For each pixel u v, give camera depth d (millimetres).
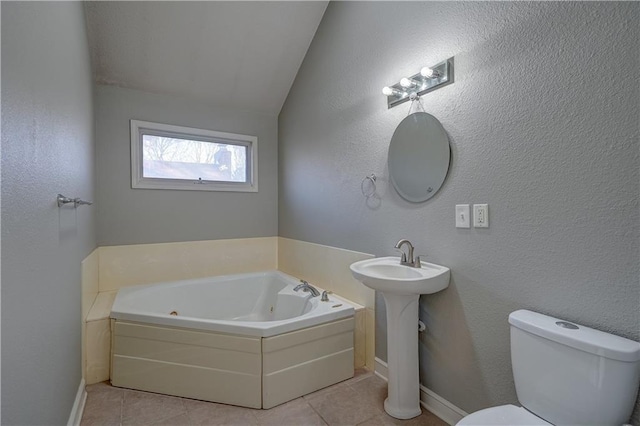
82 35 1916
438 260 1618
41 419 1033
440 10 1602
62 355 1310
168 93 2777
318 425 1559
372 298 2074
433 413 1646
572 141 1106
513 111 1285
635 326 968
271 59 2789
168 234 2805
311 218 2762
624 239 990
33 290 972
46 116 1125
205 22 2377
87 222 2037
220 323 1734
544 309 1194
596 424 931
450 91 1550
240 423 1569
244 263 3172
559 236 1147
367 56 2102
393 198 1900
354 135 2225
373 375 2021
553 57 1156
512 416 1054
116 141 2584
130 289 2434
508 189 1308
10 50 823
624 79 983
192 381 1760
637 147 960
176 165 2883
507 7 1304
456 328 1531
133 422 1565
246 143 3207
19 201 873
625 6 981
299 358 1785
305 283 2508
